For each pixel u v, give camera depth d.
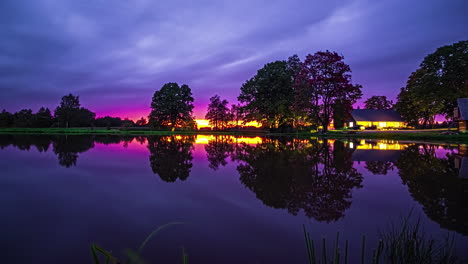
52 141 24.22
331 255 3.06
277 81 42.62
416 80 42.72
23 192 5.96
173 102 61.34
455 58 36.66
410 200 5.32
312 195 5.75
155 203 5.16
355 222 4.14
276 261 2.94
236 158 12.02
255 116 46.16
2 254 3.07
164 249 3.23
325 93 34.06
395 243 3.13
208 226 3.98
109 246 3.29
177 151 15.26
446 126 51.06
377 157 11.90
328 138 29.20
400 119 58.94
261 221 4.19
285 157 12.26
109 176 7.87
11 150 15.37
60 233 3.67
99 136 37.34
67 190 6.17
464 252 3.03
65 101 71.69
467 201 5.19
